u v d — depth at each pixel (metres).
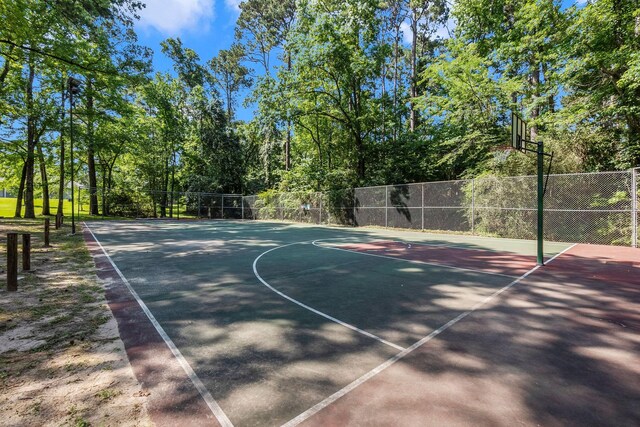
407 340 3.52
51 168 32.28
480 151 18.56
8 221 20.28
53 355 3.21
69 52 15.72
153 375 2.81
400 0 28.67
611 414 2.21
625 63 11.44
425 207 18.16
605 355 3.13
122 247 11.43
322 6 22.28
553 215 13.05
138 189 35.09
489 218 14.95
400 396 2.43
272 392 2.51
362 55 22.80
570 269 7.41
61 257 8.95
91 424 2.15
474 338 3.56
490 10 19.19
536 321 4.09
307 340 3.53
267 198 31.92
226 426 2.11
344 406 2.31
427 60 30.64
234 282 6.29
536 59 15.88
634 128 12.73
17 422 2.17
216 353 3.23
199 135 37.62
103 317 4.30
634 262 8.20
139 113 33.03
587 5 11.98
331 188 24.97
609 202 11.26
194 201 36.62
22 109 20.33
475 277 6.65
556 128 13.97
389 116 25.92
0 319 4.20
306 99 24.69
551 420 2.14
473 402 2.35
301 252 10.37
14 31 12.15
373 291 5.59
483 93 18.14
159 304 4.88
